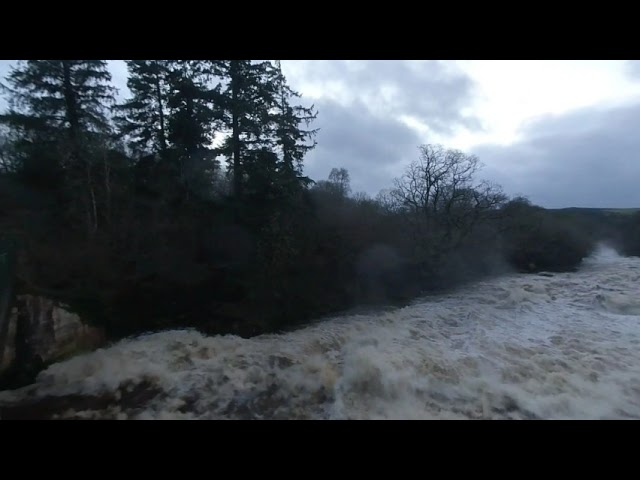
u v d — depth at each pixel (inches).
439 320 701.3
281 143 849.5
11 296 465.7
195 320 677.9
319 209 970.1
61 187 771.4
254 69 828.0
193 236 782.5
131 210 751.1
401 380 421.7
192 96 838.5
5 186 750.5
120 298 629.3
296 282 780.6
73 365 492.4
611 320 657.6
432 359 484.1
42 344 481.7
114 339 598.9
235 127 831.1
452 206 1137.4
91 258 635.5
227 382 461.1
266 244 748.6
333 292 819.4
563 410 375.9
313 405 408.5
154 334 625.0
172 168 818.8
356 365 456.4
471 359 487.5
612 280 966.4
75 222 721.0
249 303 708.7
